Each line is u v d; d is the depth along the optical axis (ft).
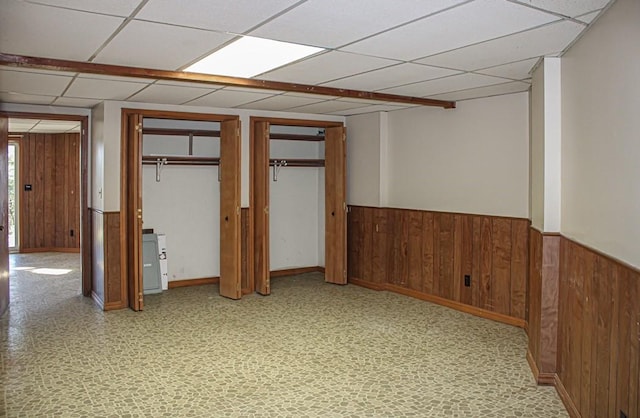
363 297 20.20
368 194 21.83
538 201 12.26
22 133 31.19
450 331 15.76
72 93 16.24
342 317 17.33
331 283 22.74
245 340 14.88
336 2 7.77
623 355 7.38
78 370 12.51
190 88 15.26
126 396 11.04
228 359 13.32
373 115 21.38
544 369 11.67
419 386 11.61
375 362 13.12
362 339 14.99
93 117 19.62
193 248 22.54
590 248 9.02
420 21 8.72
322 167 25.44
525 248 15.99
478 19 8.59
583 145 9.62
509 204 16.48
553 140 11.39
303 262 25.48
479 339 14.98
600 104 8.59
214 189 22.97
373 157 21.48
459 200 18.20
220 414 10.22
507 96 16.38
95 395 11.07
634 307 6.98
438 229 19.04
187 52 10.85
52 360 13.19
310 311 18.10
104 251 18.11
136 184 17.79
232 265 19.79
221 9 8.10
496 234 16.92
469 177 17.79
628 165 7.33
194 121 21.95
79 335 15.28
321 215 25.63
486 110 17.08
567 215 10.80
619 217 7.67
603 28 8.35
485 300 17.34
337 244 22.40
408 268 20.42
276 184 24.43
